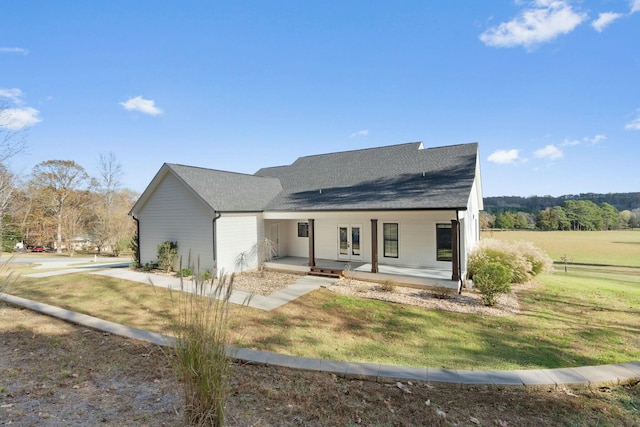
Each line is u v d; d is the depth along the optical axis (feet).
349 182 51.85
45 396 12.00
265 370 14.85
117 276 43.16
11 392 12.28
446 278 36.09
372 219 40.01
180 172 46.11
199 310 10.38
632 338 21.99
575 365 17.46
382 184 46.93
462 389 13.41
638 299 33.45
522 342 21.31
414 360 18.08
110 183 119.55
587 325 24.98
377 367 15.10
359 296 33.37
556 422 10.96
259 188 55.36
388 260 46.62
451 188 38.99
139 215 51.88
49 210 127.13
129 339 18.81
